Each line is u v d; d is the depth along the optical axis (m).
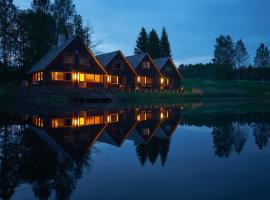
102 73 47.22
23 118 20.02
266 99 56.28
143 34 86.25
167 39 87.88
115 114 23.00
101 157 8.39
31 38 54.38
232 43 92.62
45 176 6.50
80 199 5.09
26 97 36.41
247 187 5.59
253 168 7.02
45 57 48.97
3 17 49.72
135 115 22.12
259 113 23.64
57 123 17.00
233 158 8.13
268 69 112.69
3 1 49.66
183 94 55.22
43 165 7.50
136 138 11.74
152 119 19.11
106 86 48.28
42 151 9.27
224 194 5.21
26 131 13.80
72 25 63.19
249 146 9.88
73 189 5.64
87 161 7.95
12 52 51.50
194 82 91.75
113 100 42.69
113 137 11.98
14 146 10.12
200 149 9.45
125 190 5.54
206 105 36.47
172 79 62.34
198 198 5.04
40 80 44.06
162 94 50.91
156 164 7.54
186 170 6.91
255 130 13.80
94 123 16.92
